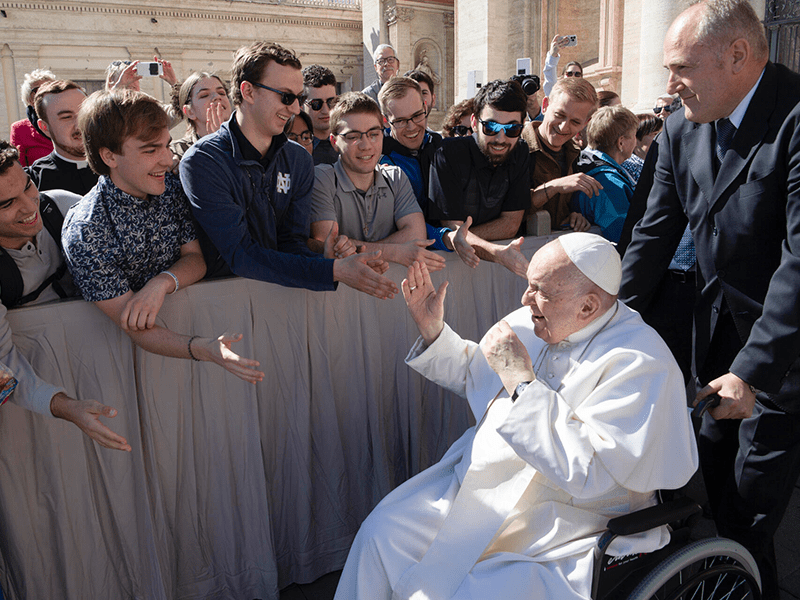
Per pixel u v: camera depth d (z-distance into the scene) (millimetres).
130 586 2150
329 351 2432
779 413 1918
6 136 17859
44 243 1935
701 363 2191
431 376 1995
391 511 1790
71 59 18234
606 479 1526
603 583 1523
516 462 1701
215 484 2230
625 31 11117
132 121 1719
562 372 1730
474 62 15688
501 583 1556
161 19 18969
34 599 2002
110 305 1868
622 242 2533
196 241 2121
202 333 2143
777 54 8352
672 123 2205
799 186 1754
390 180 2645
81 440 1985
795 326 1718
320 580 2490
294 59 2027
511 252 2406
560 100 3062
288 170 2213
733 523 2080
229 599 2312
